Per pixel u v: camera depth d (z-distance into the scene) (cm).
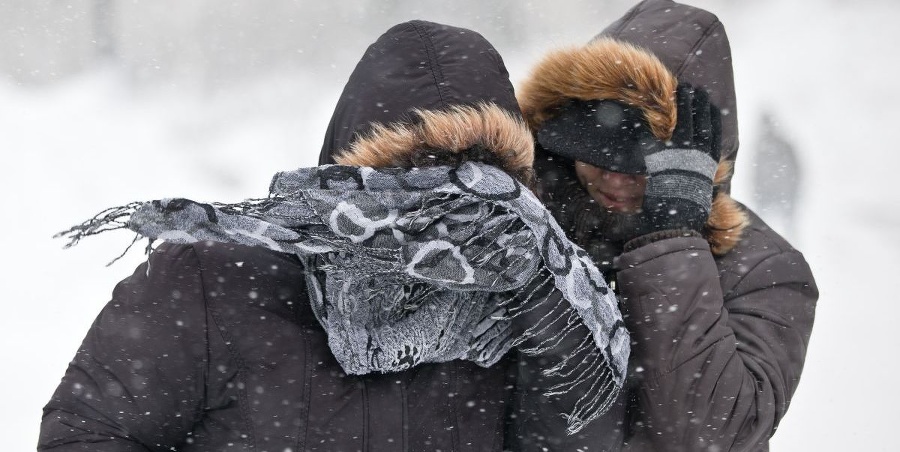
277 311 411
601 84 491
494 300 421
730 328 482
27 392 868
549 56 515
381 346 396
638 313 468
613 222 505
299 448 409
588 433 441
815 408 905
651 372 464
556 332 413
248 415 410
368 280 394
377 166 395
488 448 435
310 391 409
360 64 432
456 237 383
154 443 414
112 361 407
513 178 396
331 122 438
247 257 417
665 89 480
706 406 461
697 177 482
